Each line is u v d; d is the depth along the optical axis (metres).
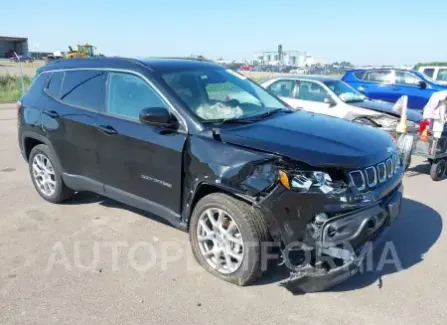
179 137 3.69
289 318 3.08
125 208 5.15
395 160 3.75
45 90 5.14
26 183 6.20
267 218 3.20
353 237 3.18
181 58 4.94
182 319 3.08
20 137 5.45
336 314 3.13
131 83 4.20
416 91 12.49
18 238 4.35
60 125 4.78
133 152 4.04
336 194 3.11
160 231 4.52
